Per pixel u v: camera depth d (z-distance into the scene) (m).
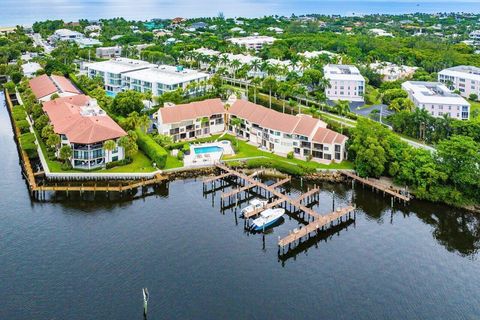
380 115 193.75
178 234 116.81
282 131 164.38
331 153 158.50
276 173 154.00
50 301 91.31
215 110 188.38
